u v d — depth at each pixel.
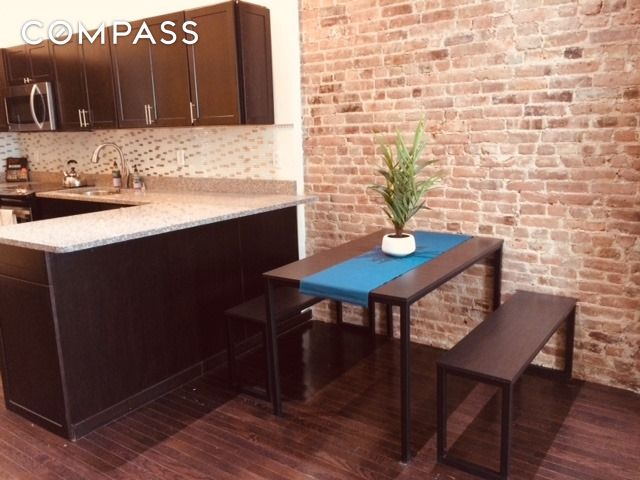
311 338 3.56
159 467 2.24
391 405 2.68
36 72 4.47
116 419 2.62
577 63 2.61
